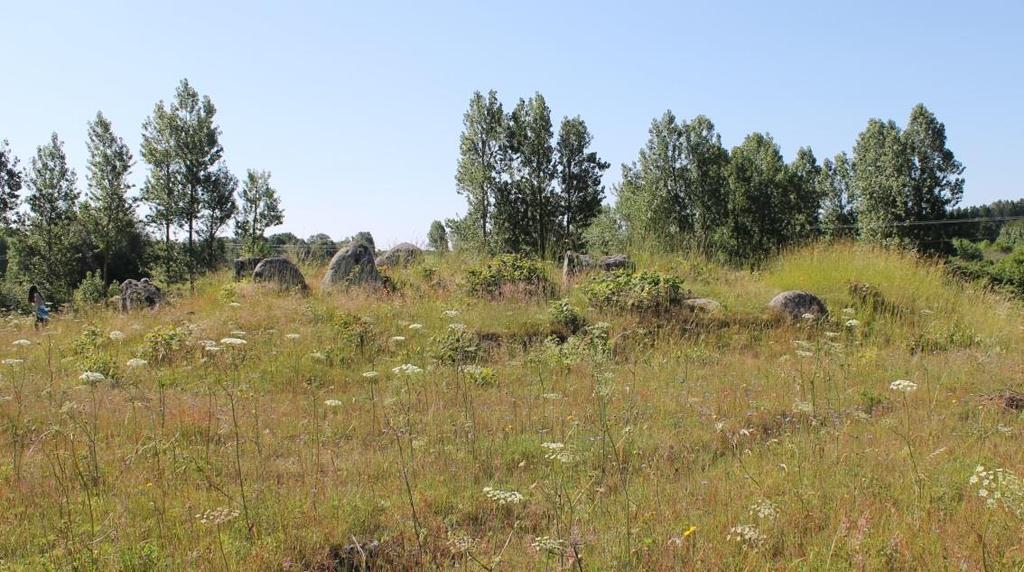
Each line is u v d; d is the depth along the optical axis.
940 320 12.23
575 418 6.74
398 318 11.84
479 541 4.46
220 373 9.08
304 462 5.88
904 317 12.48
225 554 4.15
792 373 8.68
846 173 45.25
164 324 11.88
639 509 4.59
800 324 11.59
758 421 6.89
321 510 4.80
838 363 8.95
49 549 4.26
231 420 7.03
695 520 4.48
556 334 11.11
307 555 4.27
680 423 6.81
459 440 6.36
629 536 3.87
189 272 31.84
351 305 12.55
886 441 6.03
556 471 5.45
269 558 4.12
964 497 4.60
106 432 6.54
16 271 38.31
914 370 9.02
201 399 7.92
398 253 18.64
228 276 18.22
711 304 12.25
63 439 6.27
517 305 12.55
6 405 7.36
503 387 8.40
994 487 4.07
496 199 27.64
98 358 9.07
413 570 4.12
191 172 31.84
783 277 15.27
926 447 5.83
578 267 15.20
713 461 5.94
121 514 4.71
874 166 33.50
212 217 33.22
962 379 8.41
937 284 14.25
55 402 7.50
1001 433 6.22
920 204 31.64
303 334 10.82
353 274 14.45
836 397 7.66
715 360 9.80
